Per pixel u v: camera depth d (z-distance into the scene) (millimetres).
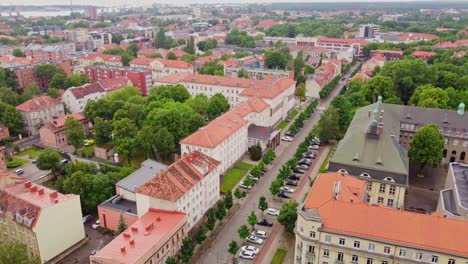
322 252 84375
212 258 99062
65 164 147750
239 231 101438
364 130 124438
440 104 173875
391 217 81188
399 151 119250
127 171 129875
